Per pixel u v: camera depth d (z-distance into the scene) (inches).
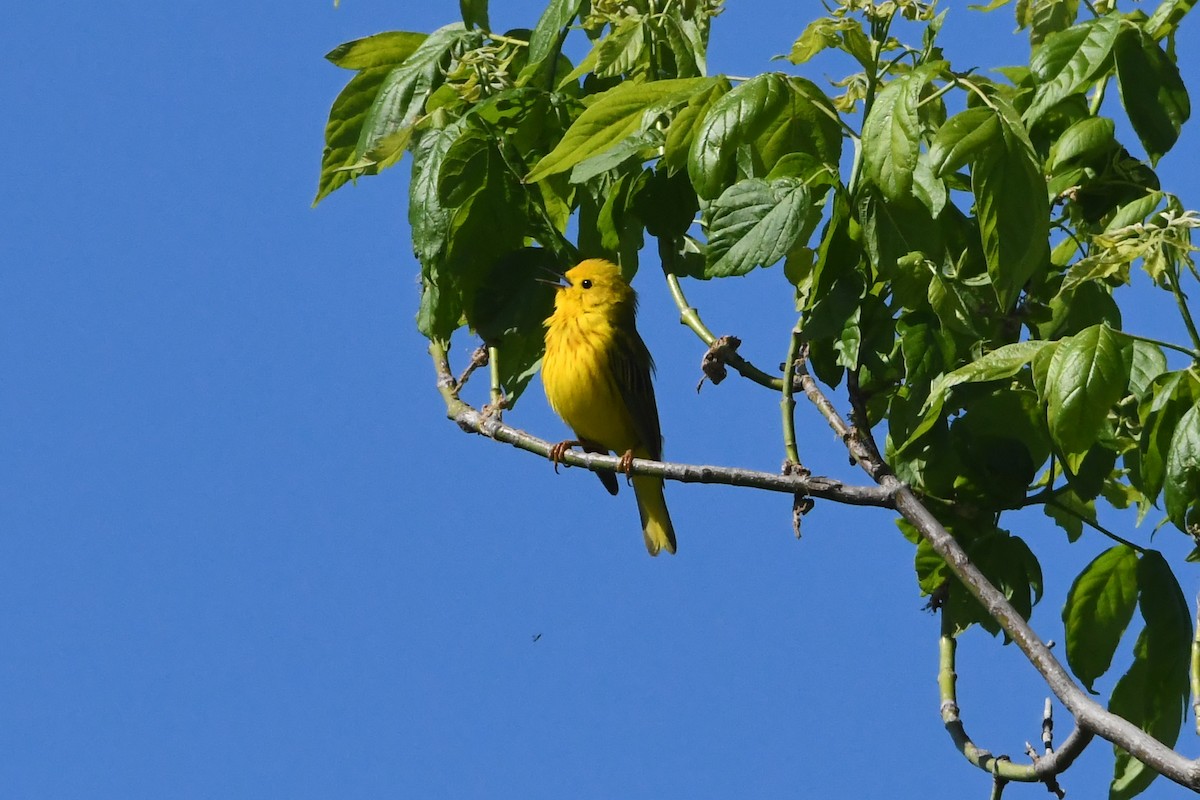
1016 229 363.6
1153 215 406.6
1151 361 413.4
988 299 422.0
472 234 453.7
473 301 459.2
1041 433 445.4
